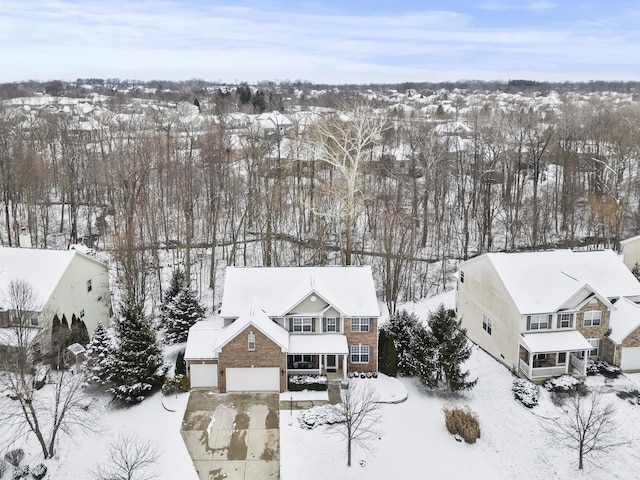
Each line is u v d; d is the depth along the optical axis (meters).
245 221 68.88
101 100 172.00
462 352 38.88
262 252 62.88
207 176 75.62
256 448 32.69
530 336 40.16
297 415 35.69
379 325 47.50
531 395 37.38
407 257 57.03
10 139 82.56
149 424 35.12
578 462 32.16
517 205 70.88
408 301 57.56
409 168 83.06
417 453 33.03
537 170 70.88
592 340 41.62
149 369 37.59
